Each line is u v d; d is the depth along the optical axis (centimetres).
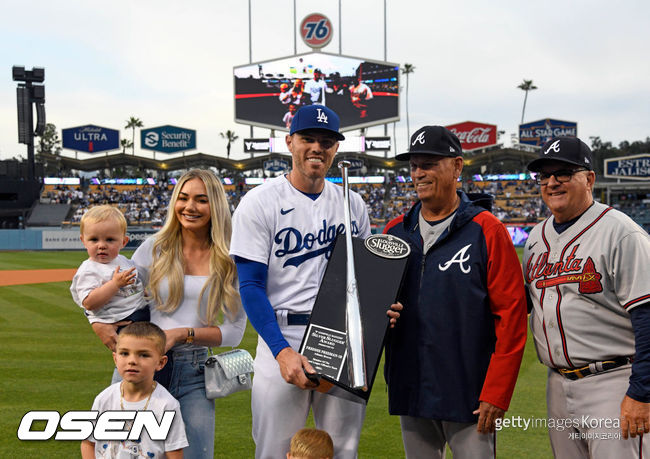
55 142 8712
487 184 4766
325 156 275
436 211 275
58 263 2306
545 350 279
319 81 3753
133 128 7706
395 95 3738
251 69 3772
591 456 267
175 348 296
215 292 299
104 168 5094
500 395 247
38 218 3903
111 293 289
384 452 421
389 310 243
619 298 255
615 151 8244
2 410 504
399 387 271
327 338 245
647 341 241
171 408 265
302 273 282
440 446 283
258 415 281
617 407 255
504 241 255
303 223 282
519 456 416
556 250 277
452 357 257
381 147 4069
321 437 251
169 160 4941
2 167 3828
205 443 290
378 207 4450
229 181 4853
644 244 248
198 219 301
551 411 285
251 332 894
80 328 903
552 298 275
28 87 3778
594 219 267
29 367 657
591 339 262
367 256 258
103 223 296
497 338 255
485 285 258
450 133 265
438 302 261
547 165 274
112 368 655
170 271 299
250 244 272
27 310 1088
